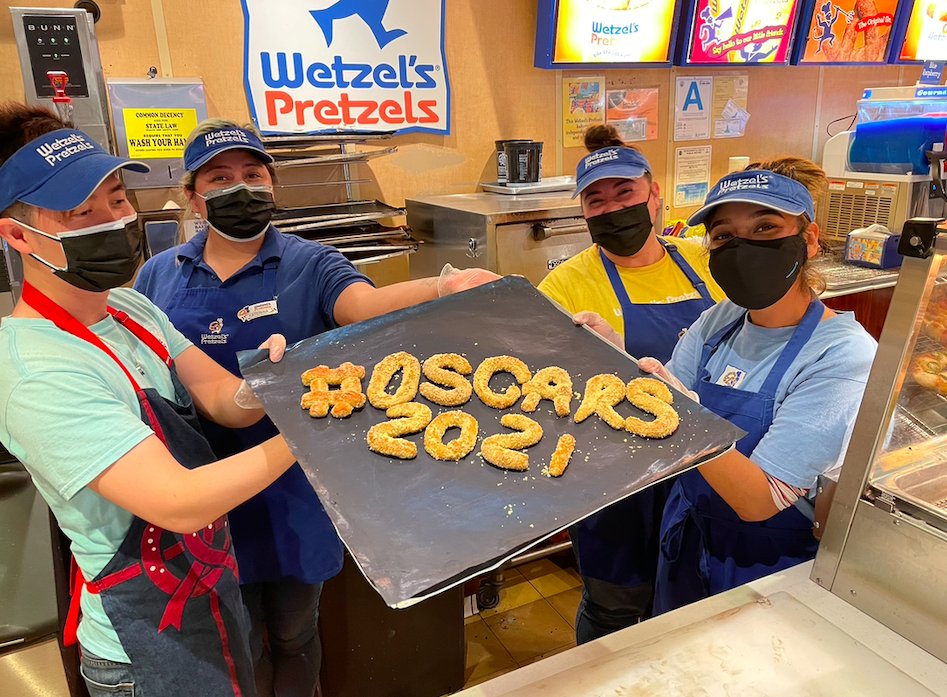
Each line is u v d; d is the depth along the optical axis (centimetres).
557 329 125
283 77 244
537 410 107
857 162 315
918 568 91
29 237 102
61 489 95
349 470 95
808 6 328
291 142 229
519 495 90
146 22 221
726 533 135
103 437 95
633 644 96
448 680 227
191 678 119
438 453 96
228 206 156
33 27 185
